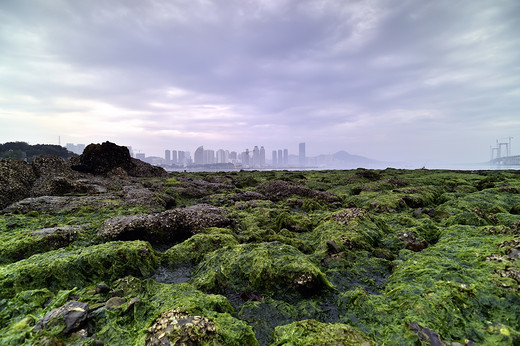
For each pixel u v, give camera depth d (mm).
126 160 25719
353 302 4656
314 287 5242
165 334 3402
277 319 4473
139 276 6258
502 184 18422
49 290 5215
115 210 11609
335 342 3432
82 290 5180
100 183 17531
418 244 7551
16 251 6758
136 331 3865
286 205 14109
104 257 6145
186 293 4953
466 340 3391
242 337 3701
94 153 23625
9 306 4449
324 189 20875
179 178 24328
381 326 3924
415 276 5203
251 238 8312
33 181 15242
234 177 28891
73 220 9867
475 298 4035
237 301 5133
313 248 7898
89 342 3574
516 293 3916
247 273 5762
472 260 5328
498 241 6062
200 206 11867
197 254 7328
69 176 17953
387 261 6551
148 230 8711
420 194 15039
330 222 8797
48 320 3799
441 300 4094
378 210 12133
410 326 3666
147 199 13422
